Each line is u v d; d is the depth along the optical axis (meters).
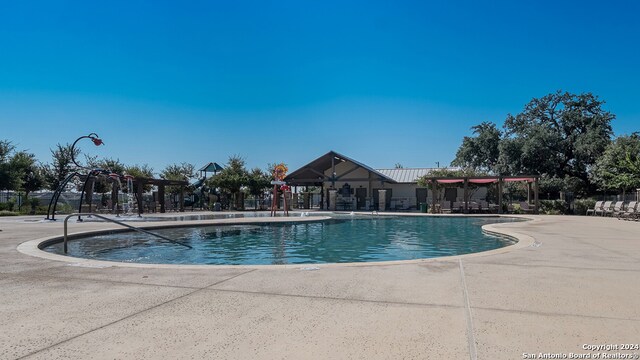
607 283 5.16
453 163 39.59
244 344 3.14
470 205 27.08
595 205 23.34
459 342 3.15
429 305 4.18
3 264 6.58
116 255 9.64
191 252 10.31
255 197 35.41
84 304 4.23
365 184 36.78
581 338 3.23
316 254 10.19
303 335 3.33
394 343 3.14
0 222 17.27
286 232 15.51
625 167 24.81
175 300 4.39
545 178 32.25
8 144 29.64
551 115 35.66
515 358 2.86
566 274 5.74
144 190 41.00
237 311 3.99
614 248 8.55
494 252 7.93
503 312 3.92
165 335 3.33
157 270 6.09
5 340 3.21
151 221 17.84
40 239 10.12
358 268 6.21
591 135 31.64
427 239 13.27
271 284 5.15
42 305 4.19
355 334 3.35
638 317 3.75
